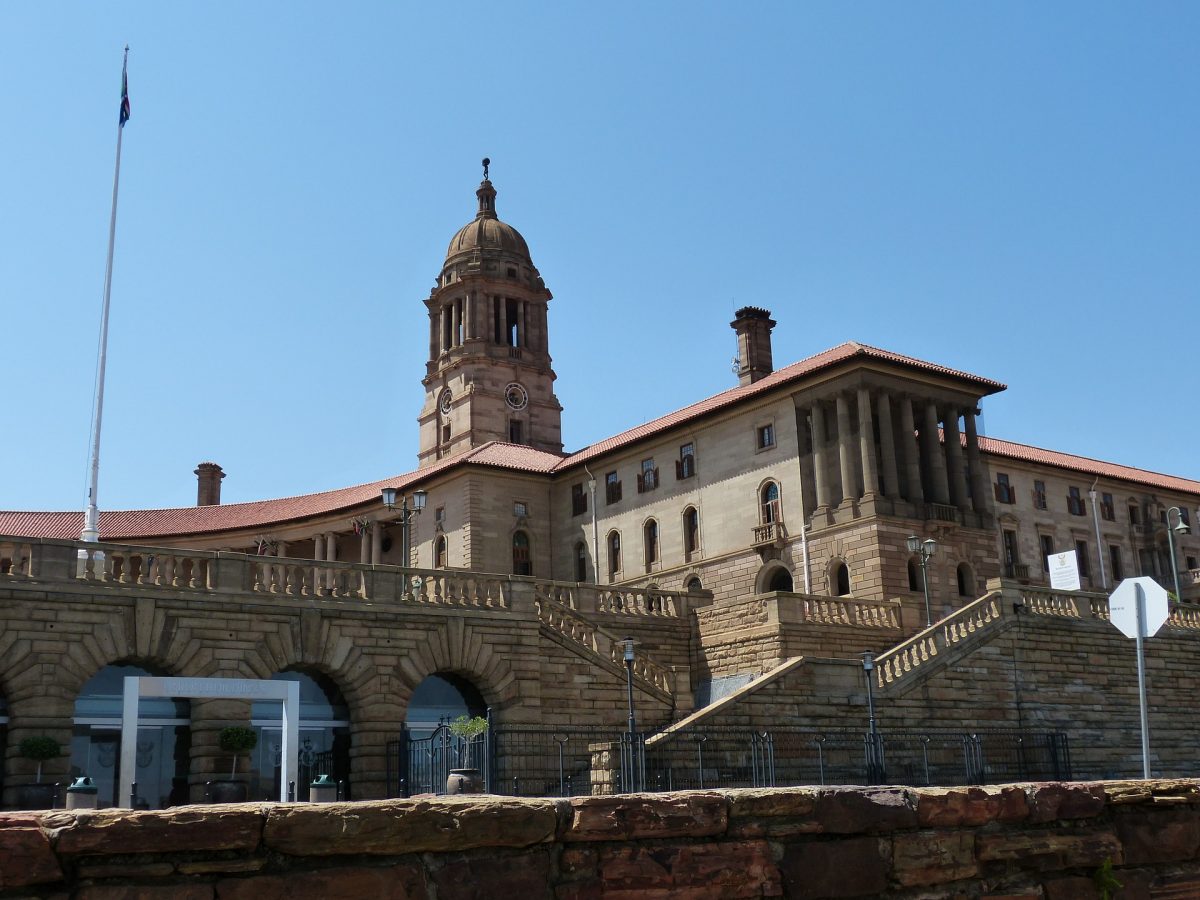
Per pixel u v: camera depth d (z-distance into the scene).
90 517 37.84
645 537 67.44
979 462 60.59
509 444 78.44
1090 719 44.50
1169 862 9.31
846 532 55.19
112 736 30.66
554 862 6.94
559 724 36.72
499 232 101.62
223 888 5.99
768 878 7.49
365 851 6.39
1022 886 8.55
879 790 8.19
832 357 58.44
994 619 43.25
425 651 34.91
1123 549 80.00
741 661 43.47
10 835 5.63
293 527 81.62
